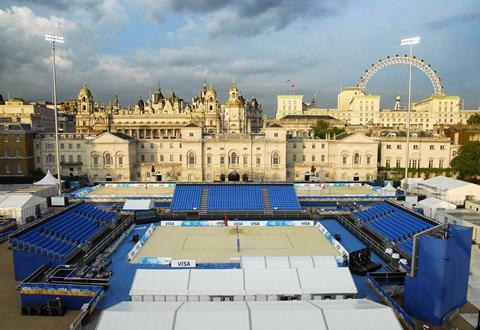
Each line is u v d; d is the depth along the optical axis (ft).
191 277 132.36
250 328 96.48
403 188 326.65
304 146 434.30
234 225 245.24
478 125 470.80
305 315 100.22
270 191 294.25
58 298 134.10
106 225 228.43
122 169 415.03
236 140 414.82
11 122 452.76
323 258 155.12
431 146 436.76
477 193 283.79
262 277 133.18
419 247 129.39
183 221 244.22
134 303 110.73
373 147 414.21
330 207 293.02
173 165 427.74
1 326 125.70
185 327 96.84
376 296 144.66
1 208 240.73
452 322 128.98
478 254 191.83
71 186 361.71
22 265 163.94
